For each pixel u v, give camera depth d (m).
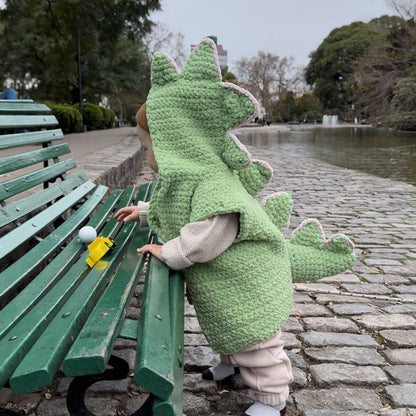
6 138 3.06
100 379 1.75
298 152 18.17
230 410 2.26
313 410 2.26
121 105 54.75
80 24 15.74
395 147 20.52
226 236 1.90
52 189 3.55
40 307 1.77
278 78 84.31
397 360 2.73
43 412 2.18
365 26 65.69
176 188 1.99
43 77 28.39
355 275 4.17
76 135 20.44
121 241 2.73
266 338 1.93
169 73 2.06
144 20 17.25
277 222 2.30
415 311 3.40
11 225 3.14
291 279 2.13
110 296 1.82
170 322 1.64
